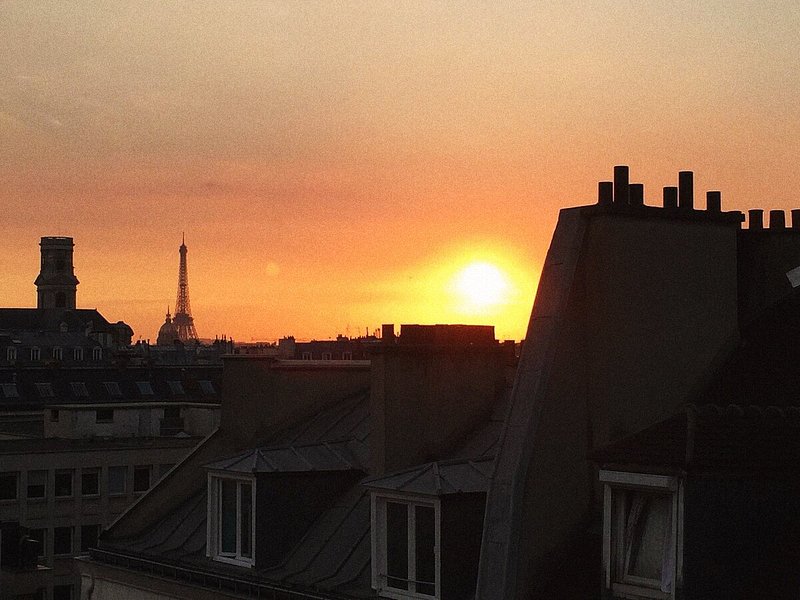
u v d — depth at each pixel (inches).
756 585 630.5
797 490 647.1
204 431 3873.0
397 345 992.9
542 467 727.1
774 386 759.1
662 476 651.5
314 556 984.3
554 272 761.0
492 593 714.2
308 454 1046.4
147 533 1198.9
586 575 719.7
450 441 1011.3
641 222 774.5
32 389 6387.8
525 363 748.6
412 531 857.5
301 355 5802.2
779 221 890.7
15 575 2315.5
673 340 781.3
